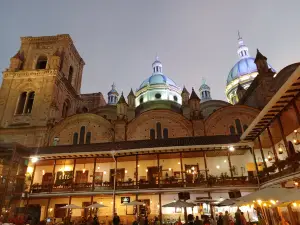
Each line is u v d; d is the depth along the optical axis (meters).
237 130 36.50
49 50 49.53
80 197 30.33
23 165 29.44
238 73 65.56
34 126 39.25
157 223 23.38
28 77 44.69
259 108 36.84
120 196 29.28
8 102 42.94
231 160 31.69
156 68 69.25
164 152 27.53
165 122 37.91
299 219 18.81
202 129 36.72
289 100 18.25
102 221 29.05
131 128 37.81
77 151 29.53
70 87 49.66
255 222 24.12
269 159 25.58
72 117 39.50
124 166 32.56
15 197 27.09
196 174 30.20
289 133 27.06
